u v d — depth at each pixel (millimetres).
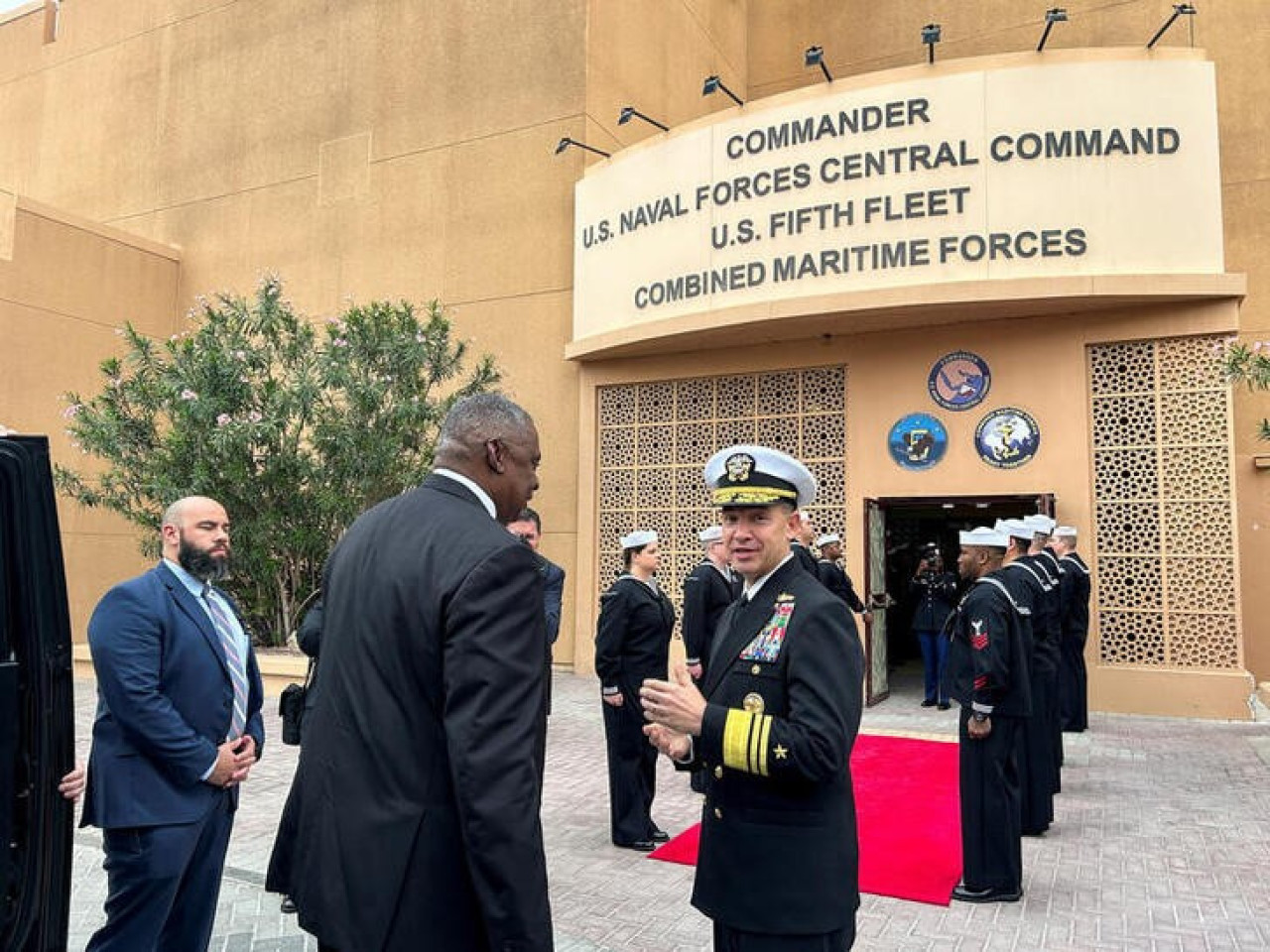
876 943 4184
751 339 11758
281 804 6582
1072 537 9008
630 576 5738
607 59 14086
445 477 2299
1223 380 9844
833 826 2469
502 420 2344
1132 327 10180
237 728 3496
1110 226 9906
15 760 2221
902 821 6023
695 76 16016
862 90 10695
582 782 7145
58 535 2361
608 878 5027
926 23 15641
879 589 11219
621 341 12086
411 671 2037
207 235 16766
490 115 14352
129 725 3129
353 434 11430
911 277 10359
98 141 18234
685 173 11812
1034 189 10070
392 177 15078
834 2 16578
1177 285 9664
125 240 16031
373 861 1970
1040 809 5707
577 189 13117
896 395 11156
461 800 1903
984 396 10734
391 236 14977
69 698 2375
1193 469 9953
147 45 17953
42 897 2264
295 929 4320
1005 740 4719
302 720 4258
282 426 11484
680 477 12477
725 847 2504
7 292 14328
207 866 3369
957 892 4730
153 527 12000
